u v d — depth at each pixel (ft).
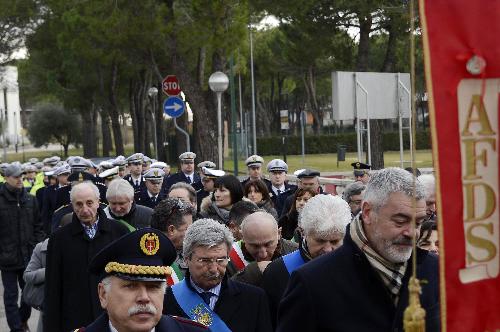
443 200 9.98
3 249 40.22
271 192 46.57
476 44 9.95
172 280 21.56
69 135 280.10
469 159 10.04
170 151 163.94
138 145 167.94
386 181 13.17
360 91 48.52
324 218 18.28
